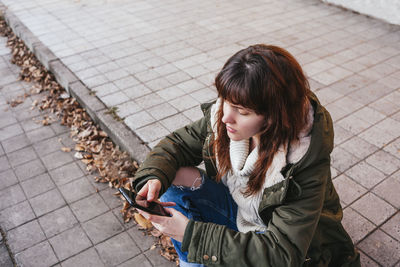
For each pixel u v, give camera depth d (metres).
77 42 5.42
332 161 3.10
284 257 1.25
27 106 4.32
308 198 1.33
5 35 6.39
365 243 2.41
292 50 5.10
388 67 4.64
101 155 3.42
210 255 1.30
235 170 1.53
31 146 3.63
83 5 7.02
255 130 1.29
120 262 2.46
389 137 3.39
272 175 1.39
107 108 3.84
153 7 6.88
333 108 3.83
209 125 1.65
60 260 2.49
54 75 4.84
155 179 1.56
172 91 4.16
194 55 4.98
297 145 1.31
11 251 2.57
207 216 1.80
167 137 1.79
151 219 1.38
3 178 3.24
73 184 3.14
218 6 6.89
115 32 5.76
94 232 2.69
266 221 1.53
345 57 4.91
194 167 1.82
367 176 2.95
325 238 1.63
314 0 7.15
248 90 1.16
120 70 4.61
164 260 2.47
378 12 6.16
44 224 2.77
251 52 1.19
